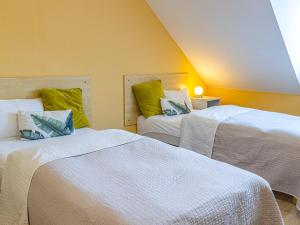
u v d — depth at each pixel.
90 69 3.22
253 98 4.38
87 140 2.08
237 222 1.40
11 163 1.84
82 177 1.54
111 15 3.32
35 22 2.74
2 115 2.46
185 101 3.91
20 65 2.70
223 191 1.42
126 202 1.29
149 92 3.65
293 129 2.65
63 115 2.62
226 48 3.78
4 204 1.89
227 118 3.11
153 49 3.87
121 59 3.51
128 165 1.73
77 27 3.04
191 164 1.76
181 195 1.36
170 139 3.36
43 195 1.51
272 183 2.55
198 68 4.50
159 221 1.15
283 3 2.96
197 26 3.68
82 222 1.24
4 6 2.53
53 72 2.93
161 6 3.66
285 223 2.19
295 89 3.87
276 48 3.34
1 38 2.55
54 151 1.86
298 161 2.39
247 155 2.73
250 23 3.20
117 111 3.57
